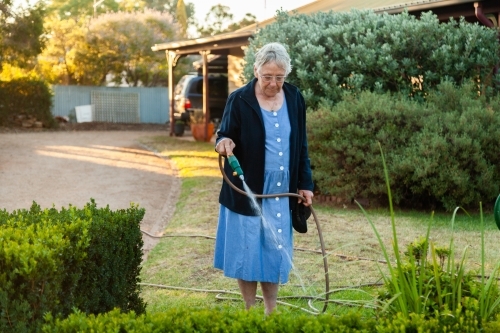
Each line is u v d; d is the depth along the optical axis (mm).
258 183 4094
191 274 6078
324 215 8898
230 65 22375
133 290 4395
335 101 10578
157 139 21312
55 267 3158
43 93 26062
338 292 5312
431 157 8852
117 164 15086
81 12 50656
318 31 11273
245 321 2787
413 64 10656
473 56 10570
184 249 7059
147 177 13180
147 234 7988
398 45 10602
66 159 15852
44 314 3125
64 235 3586
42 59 32281
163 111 29875
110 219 4066
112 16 31406
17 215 4176
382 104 9414
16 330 2979
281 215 4129
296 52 11273
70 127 26922
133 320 2791
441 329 2746
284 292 5316
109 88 29641
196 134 20562
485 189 8898
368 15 11305
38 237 3443
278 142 4109
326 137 9586
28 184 12047
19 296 3062
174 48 21344
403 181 9102
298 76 10820
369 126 9383
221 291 5484
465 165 8938
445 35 10625
